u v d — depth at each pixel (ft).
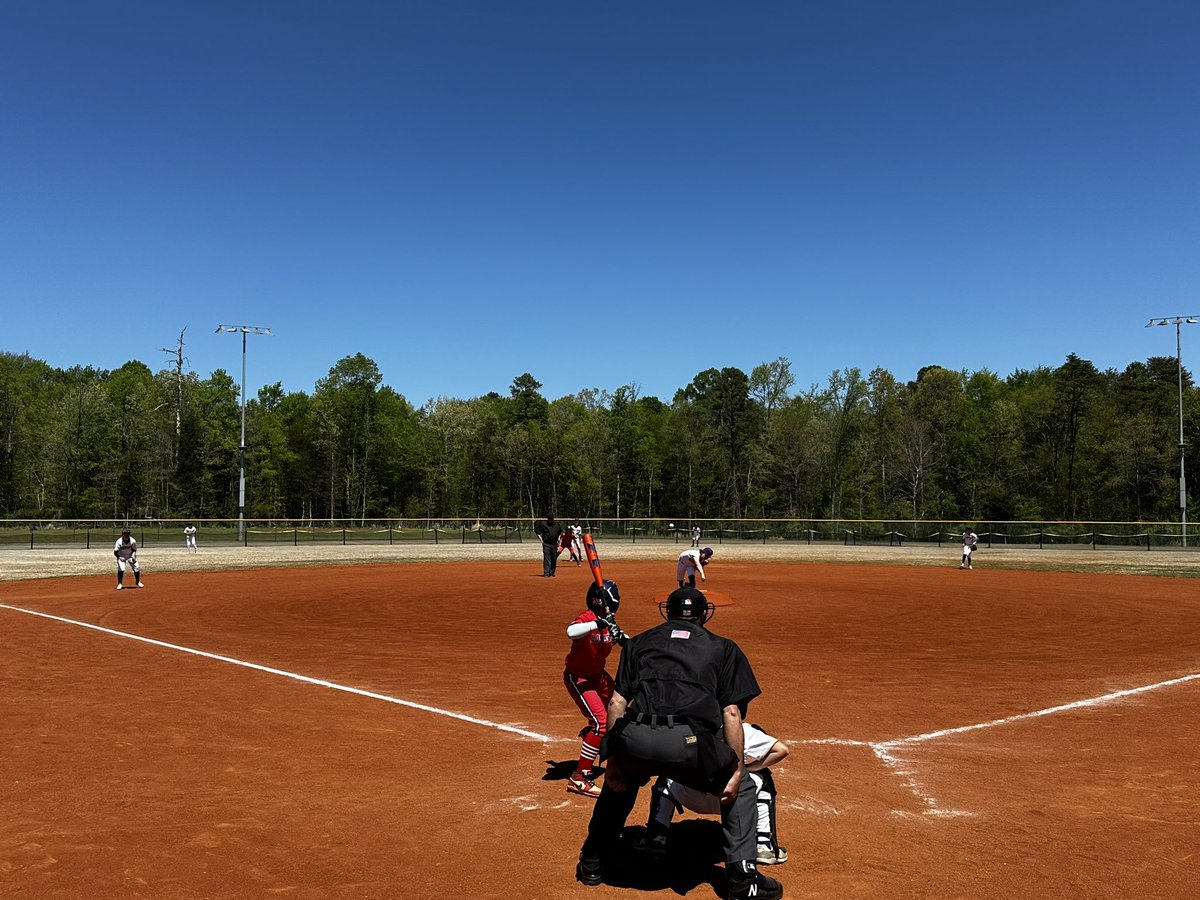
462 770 22.89
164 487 299.17
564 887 15.46
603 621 21.17
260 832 18.03
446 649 43.86
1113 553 151.74
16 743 25.53
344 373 374.22
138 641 46.09
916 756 24.44
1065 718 29.22
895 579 92.58
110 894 14.83
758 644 45.83
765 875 15.81
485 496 343.05
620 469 344.69
